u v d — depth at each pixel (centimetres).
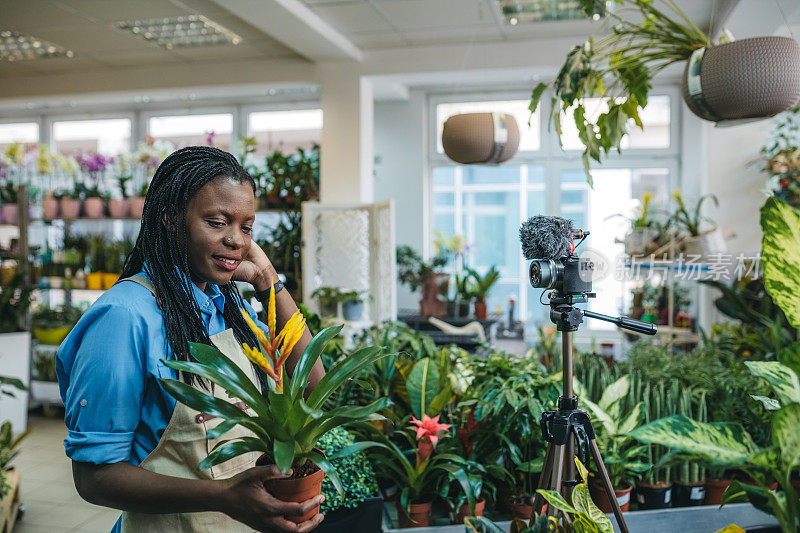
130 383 105
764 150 607
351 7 508
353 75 624
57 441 516
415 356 312
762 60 218
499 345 744
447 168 822
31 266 632
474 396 278
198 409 99
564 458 173
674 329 594
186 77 669
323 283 611
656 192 758
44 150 624
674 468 286
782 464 78
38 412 612
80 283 634
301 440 103
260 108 821
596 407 268
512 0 495
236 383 102
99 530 350
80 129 865
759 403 270
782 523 79
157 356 109
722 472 287
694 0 467
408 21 541
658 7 481
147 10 513
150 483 100
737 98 224
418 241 807
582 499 110
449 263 816
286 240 625
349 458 228
